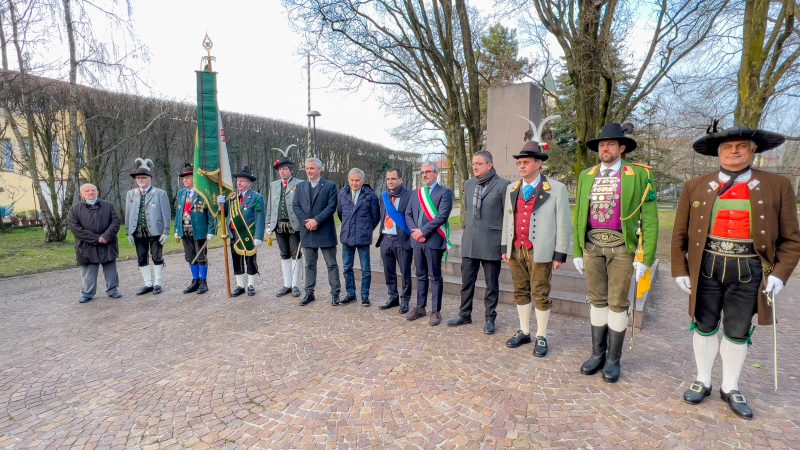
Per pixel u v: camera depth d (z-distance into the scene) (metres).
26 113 11.32
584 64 8.34
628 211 3.06
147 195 6.07
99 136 14.61
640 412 2.72
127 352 3.95
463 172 10.84
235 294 5.96
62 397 3.12
